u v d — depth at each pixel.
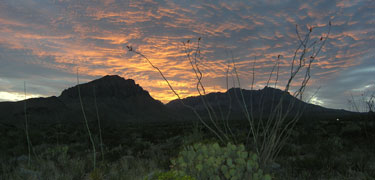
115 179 5.66
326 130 17.38
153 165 7.26
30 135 15.20
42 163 6.73
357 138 11.16
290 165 6.51
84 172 6.43
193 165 3.56
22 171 5.96
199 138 6.89
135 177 5.70
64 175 5.89
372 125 10.10
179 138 13.95
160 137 20.50
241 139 6.27
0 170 6.04
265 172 3.48
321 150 8.23
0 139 13.77
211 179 3.40
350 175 5.82
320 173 5.81
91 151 11.12
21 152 9.73
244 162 3.43
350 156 7.80
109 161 8.26
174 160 3.84
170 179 2.96
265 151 3.51
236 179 3.34
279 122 3.38
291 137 12.50
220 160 3.44
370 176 5.49
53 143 14.53
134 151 11.08
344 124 21.20
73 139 15.49
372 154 7.78
